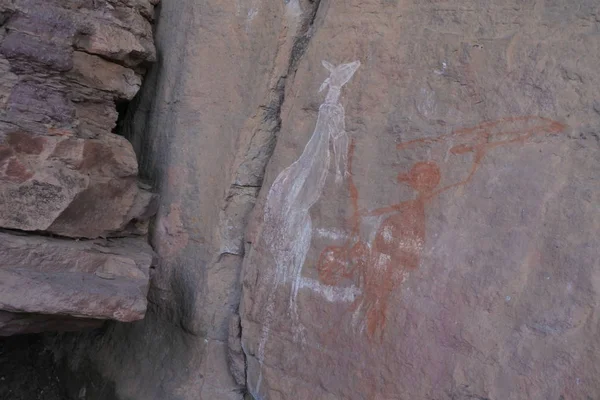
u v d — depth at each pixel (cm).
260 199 318
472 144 249
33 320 289
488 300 236
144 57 354
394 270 263
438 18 267
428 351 249
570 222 222
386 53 279
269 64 324
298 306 295
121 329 379
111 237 339
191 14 354
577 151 225
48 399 394
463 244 245
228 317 341
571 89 229
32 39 297
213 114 345
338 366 278
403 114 270
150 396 347
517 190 235
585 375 213
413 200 262
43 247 287
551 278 224
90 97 329
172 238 356
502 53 246
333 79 294
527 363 225
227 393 337
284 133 311
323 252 288
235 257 342
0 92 290
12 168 286
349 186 283
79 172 305
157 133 371
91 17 322
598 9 227
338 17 296
